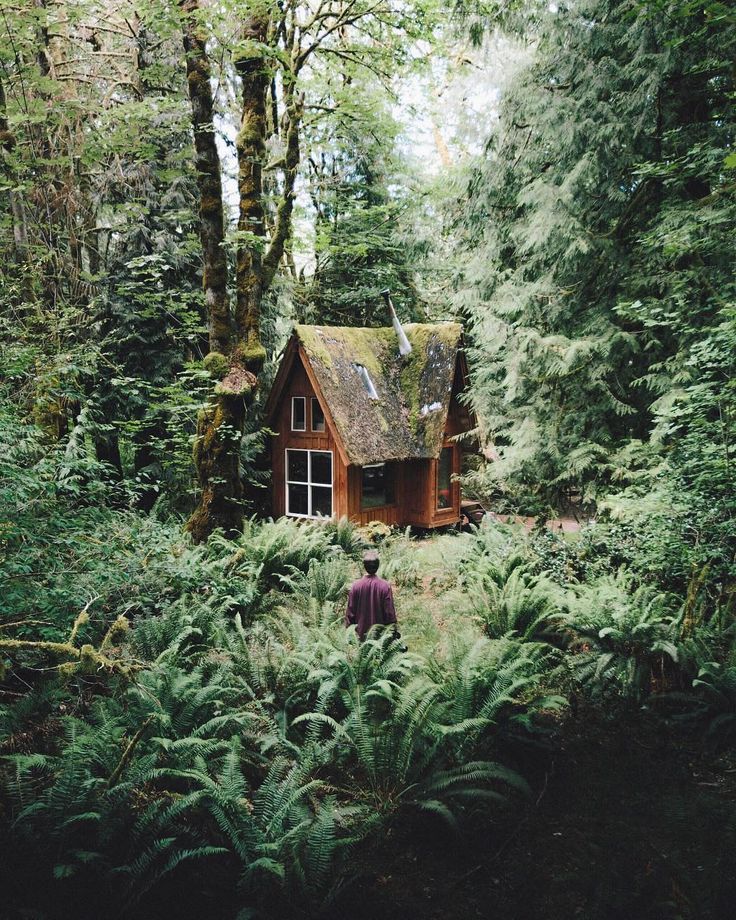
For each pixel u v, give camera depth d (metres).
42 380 8.11
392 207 19.67
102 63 13.28
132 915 4.10
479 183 13.00
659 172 8.46
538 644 7.36
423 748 5.85
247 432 16.80
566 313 11.66
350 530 14.16
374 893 4.63
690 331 8.48
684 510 8.04
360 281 22.59
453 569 12.11
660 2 7.15
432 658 7.14
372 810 5.38
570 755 6.52
